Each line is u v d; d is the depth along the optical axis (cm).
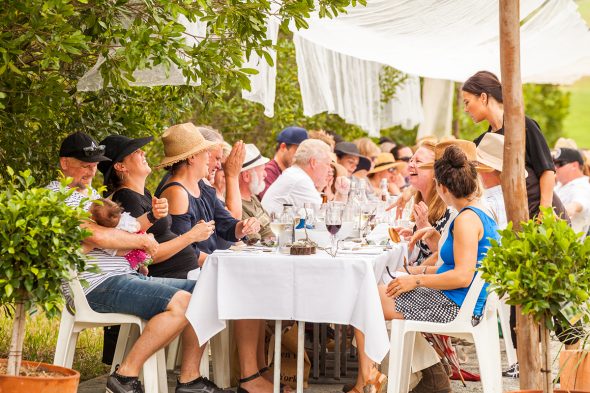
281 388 587
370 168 1141
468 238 522
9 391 396
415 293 537
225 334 603
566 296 387
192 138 606
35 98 539
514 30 482
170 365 671
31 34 463
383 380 541
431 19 773
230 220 654
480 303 532
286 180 750
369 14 731
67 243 399
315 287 517
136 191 577
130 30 491
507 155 486
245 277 521
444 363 616
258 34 531
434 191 666
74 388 412
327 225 583
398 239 632
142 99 698
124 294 512
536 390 420
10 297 398
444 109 1605
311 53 1000
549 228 393
